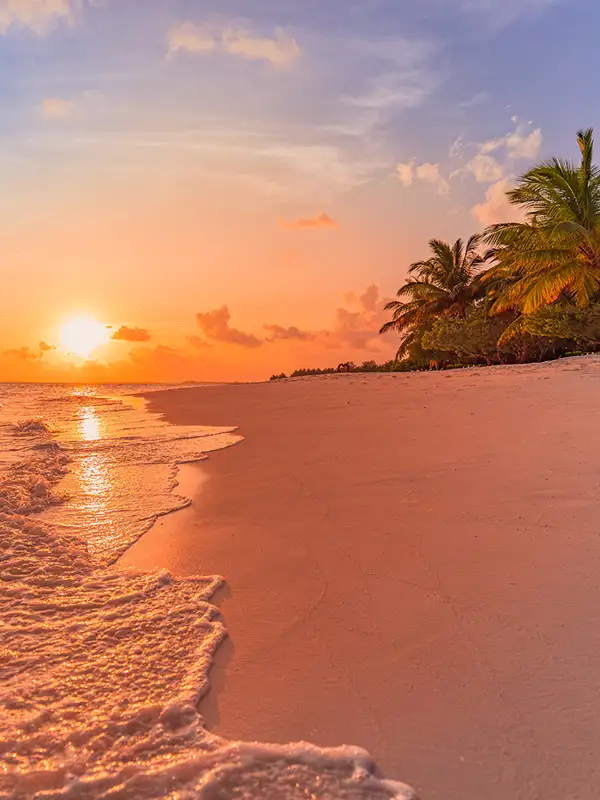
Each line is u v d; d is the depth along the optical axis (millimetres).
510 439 6305
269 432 8766
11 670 2387
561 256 21391
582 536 3533
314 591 3125
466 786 1754
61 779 1765
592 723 1983
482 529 3805
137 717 2059
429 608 2842
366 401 11523
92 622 2836
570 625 2586
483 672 2303
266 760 1849
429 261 36500
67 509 4973
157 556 3785
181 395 18859
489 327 28438
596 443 5676
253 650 2566
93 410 15570
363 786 1738
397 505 4473
